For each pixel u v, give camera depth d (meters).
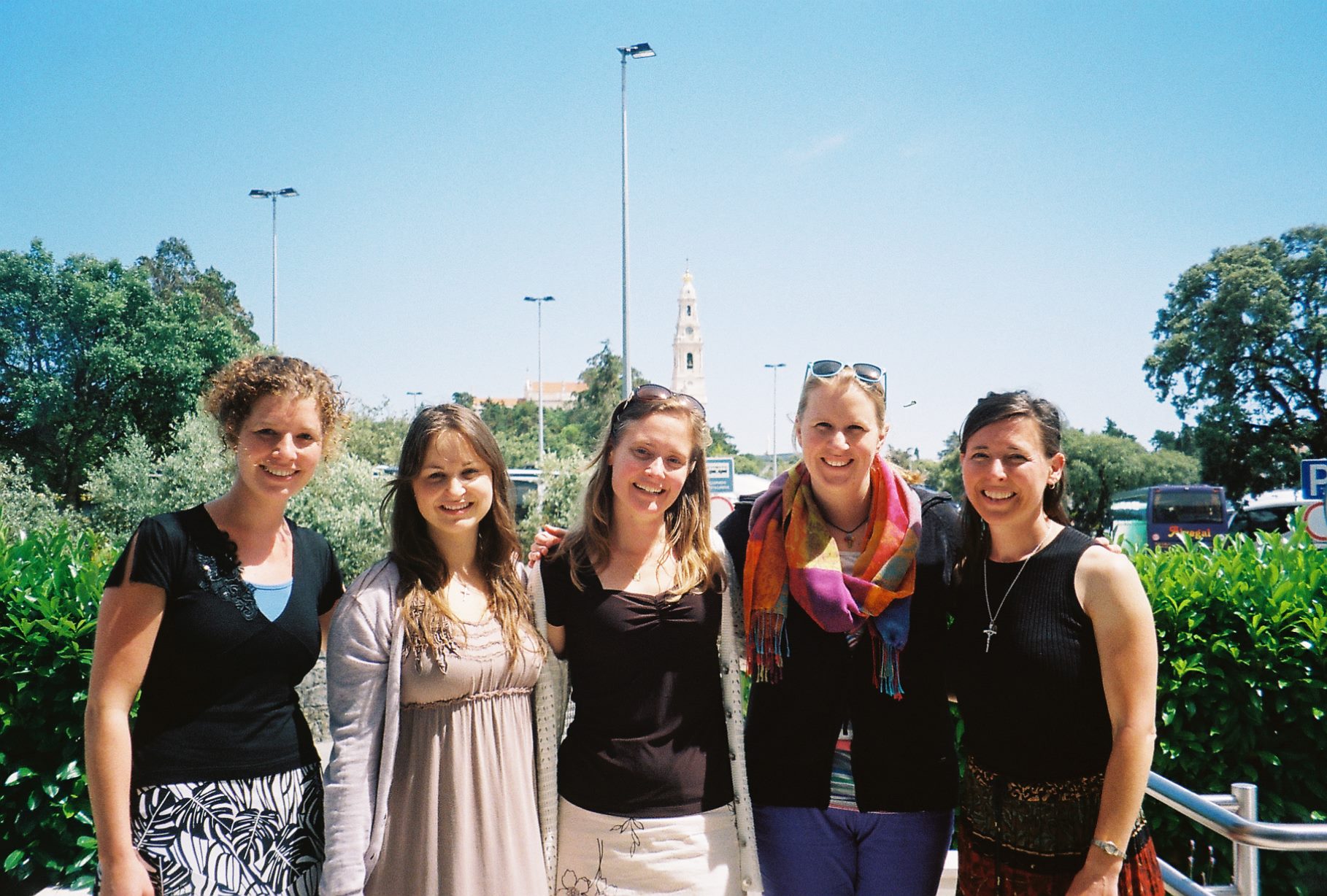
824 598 2.71
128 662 2.35
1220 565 4.48
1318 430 36.97
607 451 2.82
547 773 2.70
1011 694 2.45
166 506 17.52
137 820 2.35
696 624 2.72
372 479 14.33
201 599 2.42
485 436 2.67
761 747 2.84
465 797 2.47
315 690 6.21
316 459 2.65
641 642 2.65
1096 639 2.39
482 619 2.62
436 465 2.62
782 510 2.94
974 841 2.56
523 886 2.49
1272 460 37.03
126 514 18.11
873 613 2.72
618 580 2.75
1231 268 38.19
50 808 4.03
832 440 2.78
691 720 2.67
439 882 2.43
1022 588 2.49
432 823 2.45
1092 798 2.41
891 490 2.85
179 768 2.38
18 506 21.45
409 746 2.50
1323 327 36.19
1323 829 2.46
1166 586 4.30
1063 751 2.42
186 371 37.25
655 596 2.70
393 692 2.47
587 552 2.79
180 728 2.40
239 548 2.56
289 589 2.60
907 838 2.73
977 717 2.56
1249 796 2.72
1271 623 4.16
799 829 2.76
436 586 2.60
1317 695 4.08
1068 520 2.66
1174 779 4.24
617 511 2.80
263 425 2.55
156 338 37.47
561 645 2.81
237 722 2.44
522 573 2.84
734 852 2.67
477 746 2.51
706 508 2.87
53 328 36.44
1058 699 2.40
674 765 2.61
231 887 2.37
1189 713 4.14
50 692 3.98
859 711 2.75
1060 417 2.59
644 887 2.54
